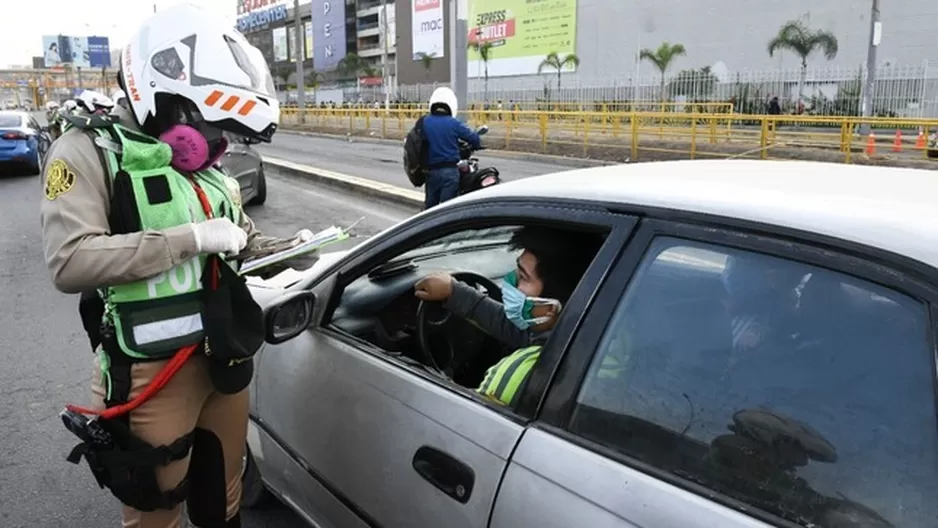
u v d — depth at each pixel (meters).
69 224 1.67
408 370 2.03
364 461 2.08
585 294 1.64
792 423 1.29
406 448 1.91
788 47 42.50
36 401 4.19
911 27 38.25
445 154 7.00
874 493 1.17
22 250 8.48
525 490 1.54
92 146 1.73
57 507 3.15
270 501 3.01
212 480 2.19
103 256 1.65
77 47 113.50
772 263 1.38
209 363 1.94
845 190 1.53
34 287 6.74
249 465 2.92
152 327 1.81
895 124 15.20
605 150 19.27
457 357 2.58
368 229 8.97
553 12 57.94
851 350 1.26
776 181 1.66
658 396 1.47
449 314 2.56
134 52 1.79
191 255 1.73
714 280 1.46
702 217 1.49
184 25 1.77
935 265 1.17
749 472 1.31
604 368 1.56
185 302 1.83
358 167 16.50
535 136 23.06
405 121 32.16
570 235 2.16
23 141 15.99
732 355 1.41
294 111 39.38
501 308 2.25
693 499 1.31
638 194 1.64
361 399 2.12
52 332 5.41
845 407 1.25
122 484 1.89
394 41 83.50
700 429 1.39
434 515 1.79
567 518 1.44
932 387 1.15
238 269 2.10
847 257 1.28
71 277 1.67
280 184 13.55
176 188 1.81
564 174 2.07
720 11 46.56
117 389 1.84
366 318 2.59
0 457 3.55
